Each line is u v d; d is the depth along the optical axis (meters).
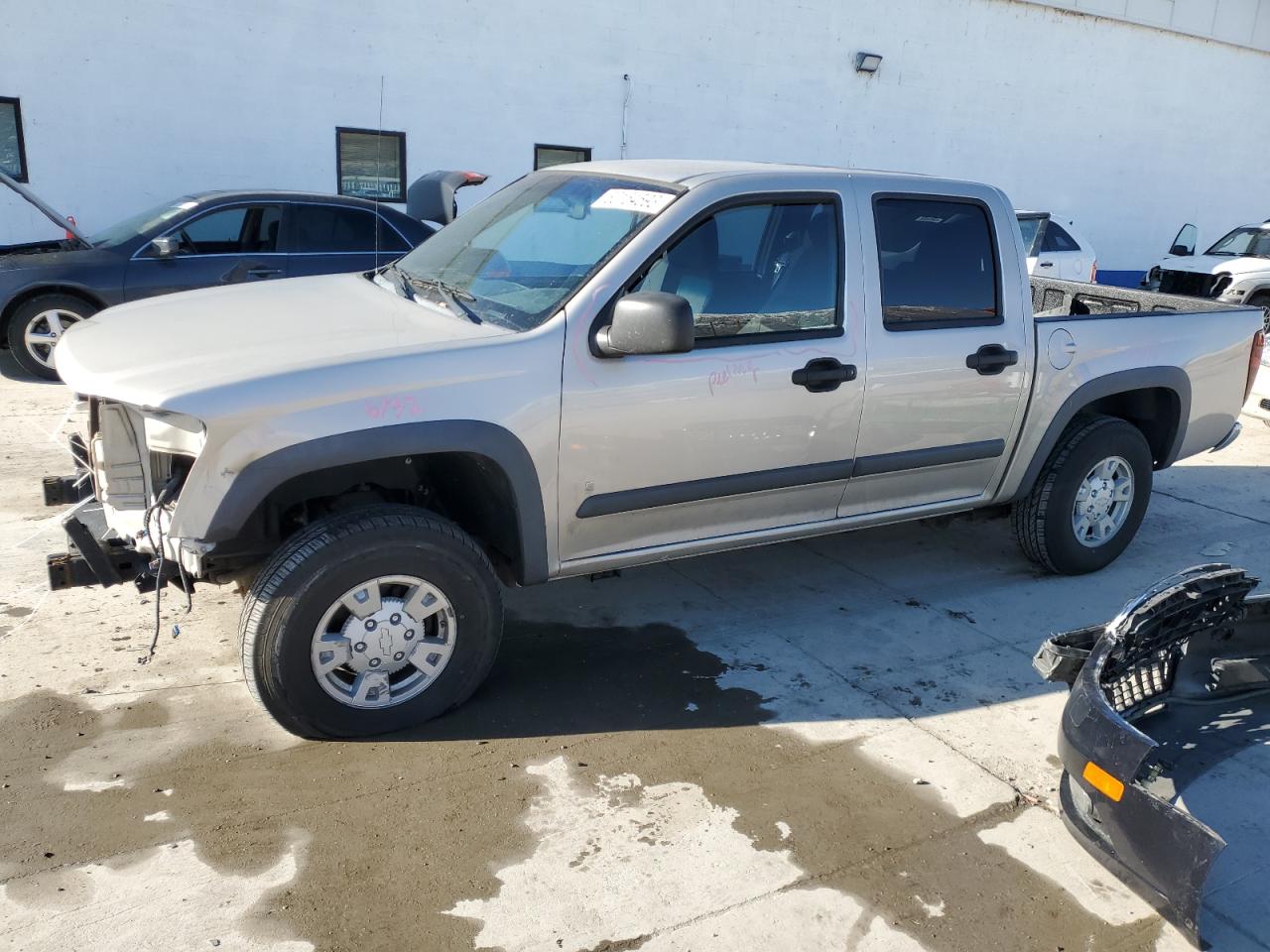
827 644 4.28
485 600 3.45
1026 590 4.93
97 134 10.70
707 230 3.63
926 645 4.31
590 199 3.88
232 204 8.30
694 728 3.59
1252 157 20.70
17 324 7.92
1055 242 13.05
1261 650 3.85
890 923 2.72
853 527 4.32
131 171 10.94
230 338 3.31
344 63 11.71
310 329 3.40
